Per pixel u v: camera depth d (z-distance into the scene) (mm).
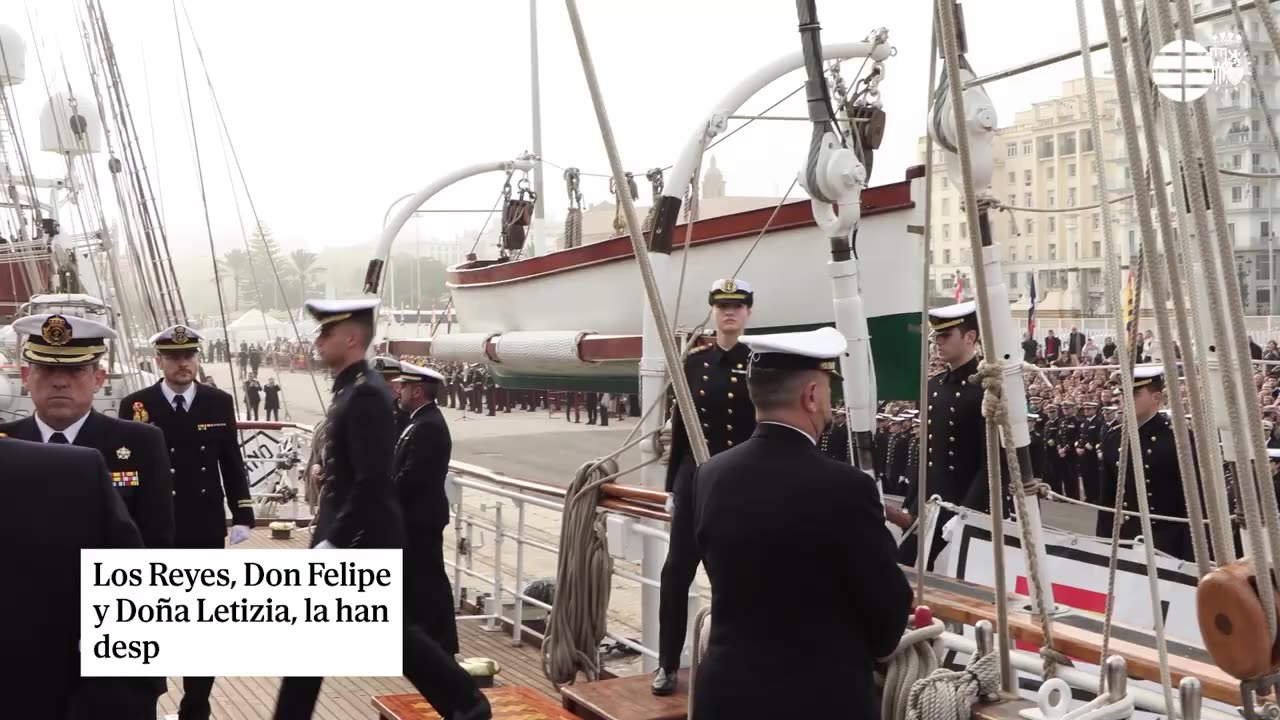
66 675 2309
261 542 10109
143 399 5379
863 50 6457
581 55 2660
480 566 10383
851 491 2572
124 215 10430
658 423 5492
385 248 11555
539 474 20969
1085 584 4547
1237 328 1807
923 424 3080
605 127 2703
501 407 40250
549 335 11289
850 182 4578
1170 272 1925
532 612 7258
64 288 12539
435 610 5457
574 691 4715
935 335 6027
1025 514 2762
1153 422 6641
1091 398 13750
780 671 2549
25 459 2332
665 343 2820
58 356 3963
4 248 12336
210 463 5426
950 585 3938
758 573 2598
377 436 4105
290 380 48969
